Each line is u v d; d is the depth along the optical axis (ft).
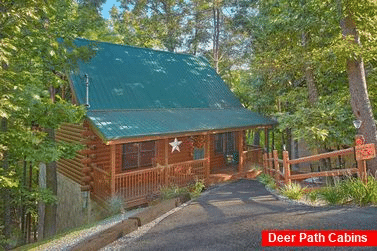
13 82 30.78
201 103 58.34
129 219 24.58
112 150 36.55
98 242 19.71
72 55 40.32
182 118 48.11
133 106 47.52
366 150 26.32
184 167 44.91
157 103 51.29
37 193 40.01
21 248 28.04
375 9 36.47
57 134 56.44
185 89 59.41
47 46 34.58
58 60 38.55
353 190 24.50
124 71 53.83
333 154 29.04
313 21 43.93
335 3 37.14
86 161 42.57
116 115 42.83
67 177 50.67
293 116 44.65
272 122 58.29
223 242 18.45
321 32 48.78
